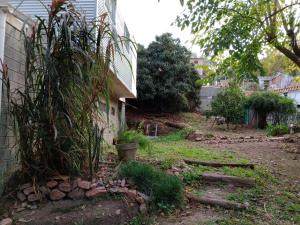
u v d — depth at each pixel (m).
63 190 4.34
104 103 5.14
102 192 4.34
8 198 4.32
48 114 4.28
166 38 20.89
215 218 4.30
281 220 4.33
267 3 7.22
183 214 4.39
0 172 4.32
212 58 7.05
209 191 5.37
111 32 4.77
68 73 4.36
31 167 4.38
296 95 20.67
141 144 7.23
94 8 6.72
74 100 4.39
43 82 4.31
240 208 4.62
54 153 4.50
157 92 20.16
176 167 6.33
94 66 4.50
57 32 4.34
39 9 6.89
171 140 14.09
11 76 4.55
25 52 4.46
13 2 6.89
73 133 4.41
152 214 4.28
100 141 4.86
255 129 17.36
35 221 3.92
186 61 21.08
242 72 7.21
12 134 4.55
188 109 22.67
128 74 10.88
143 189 4.62
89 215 4.02
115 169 5.25
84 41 4.51
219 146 11.22
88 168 4.73
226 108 17.44
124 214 4.12
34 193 4.27
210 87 23.70
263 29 7.27
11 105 4.25
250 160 8.37
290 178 6.65
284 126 14.73
